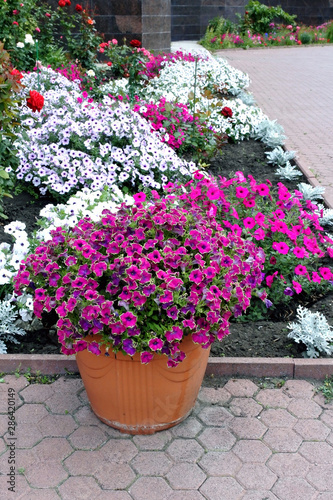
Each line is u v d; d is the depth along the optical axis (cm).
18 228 394
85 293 251
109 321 245
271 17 2450
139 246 264
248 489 256
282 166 685
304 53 2102
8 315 352
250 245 313
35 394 316
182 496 252
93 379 275
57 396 315
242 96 1050
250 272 303
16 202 523
